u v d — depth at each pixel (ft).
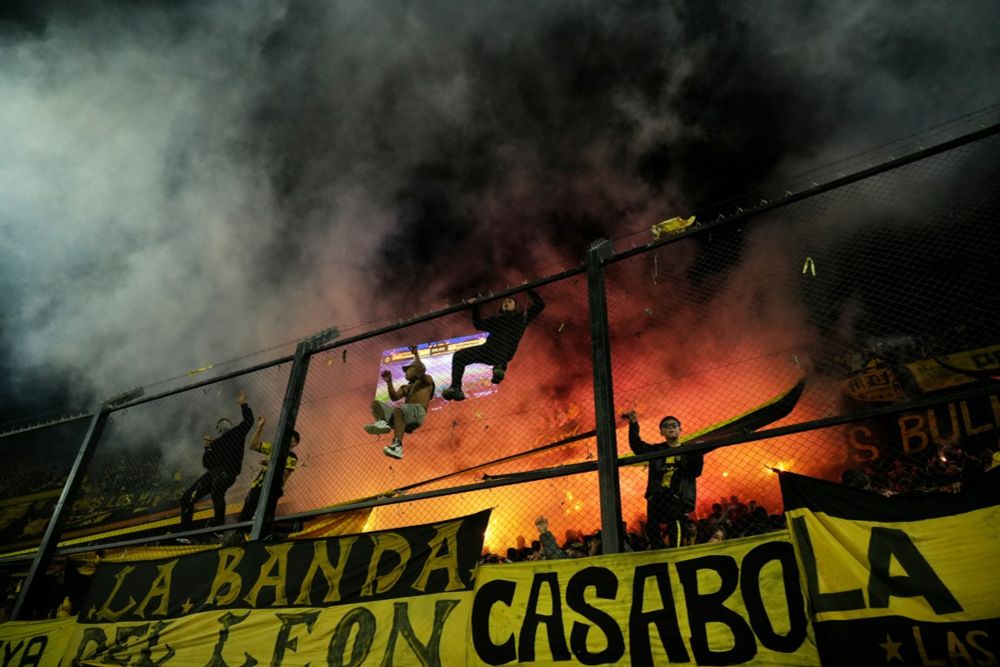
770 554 12.37
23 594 21.58
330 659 15.07
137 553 25.41
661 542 16.52
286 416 21.17
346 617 15.65
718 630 12.04
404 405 20.80
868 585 11.10
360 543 16.94
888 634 10.55
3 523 27.89
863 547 11.49
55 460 28.12
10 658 19.26
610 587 13.37
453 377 20.86
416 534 16.44
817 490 12.45
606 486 14.76
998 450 17.67
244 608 16.92
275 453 20.38
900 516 11.54
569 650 12.93
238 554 18.19
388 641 14.80
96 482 27.27
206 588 17.84
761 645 11.59
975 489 11.28
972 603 10.25
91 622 18.67
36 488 28.09
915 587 10.75
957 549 10.82
